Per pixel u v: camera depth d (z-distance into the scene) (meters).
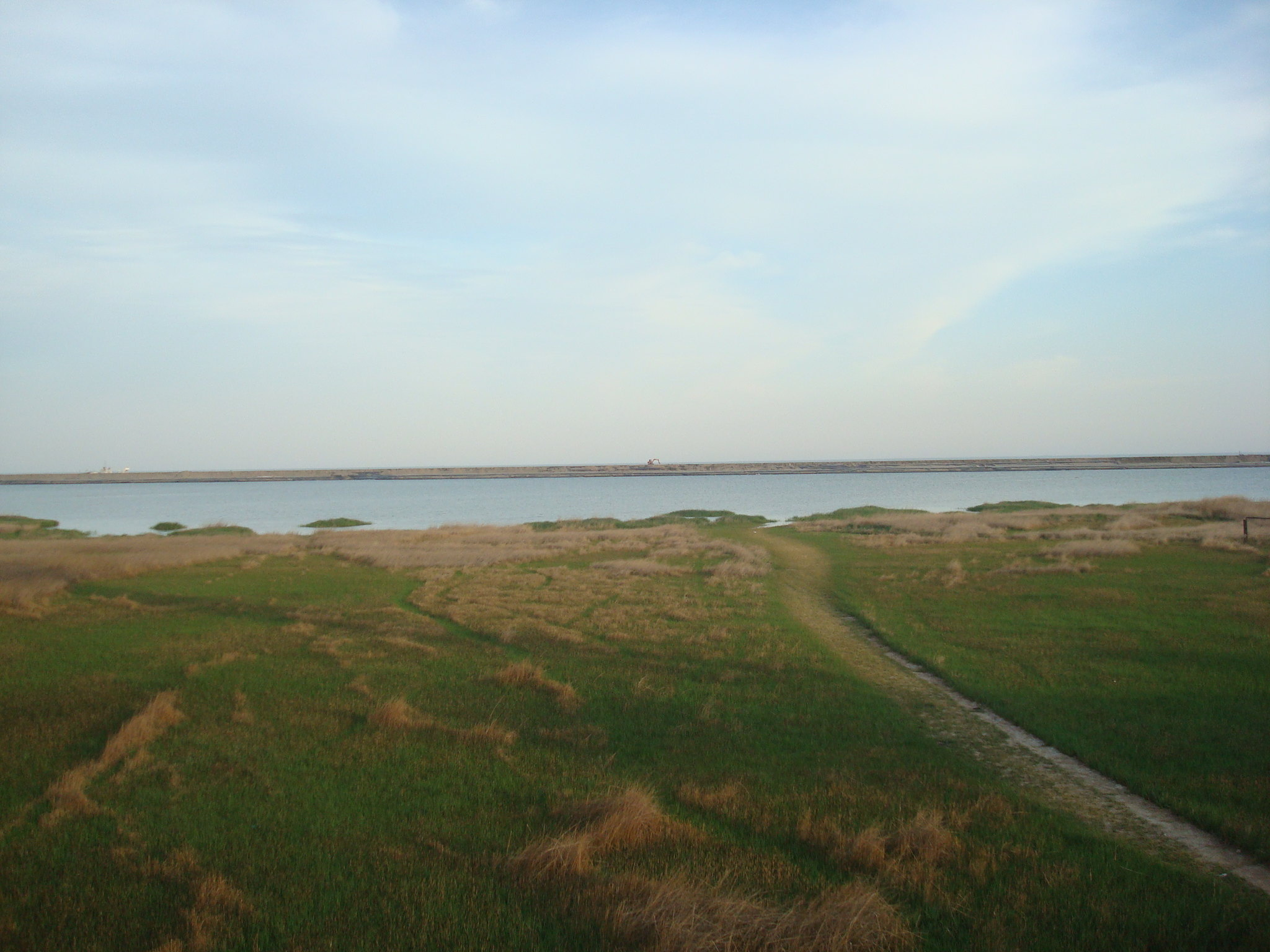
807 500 108.50
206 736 10.70
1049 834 7.55
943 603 20.84
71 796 8.42
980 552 32.62
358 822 8.02
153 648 16.25
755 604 21.77
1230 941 5.71
